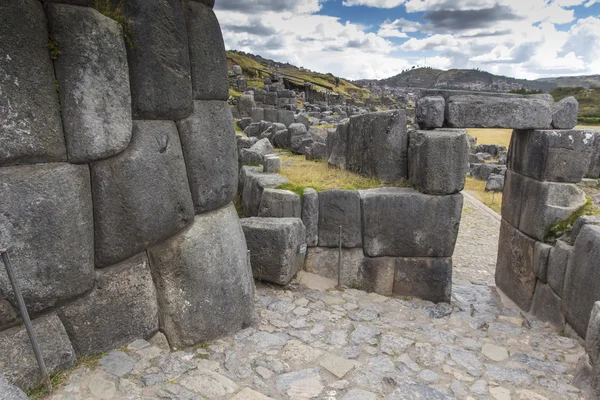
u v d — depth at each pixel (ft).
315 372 11.18
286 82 162.50
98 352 9.80
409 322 16.30
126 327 10.34
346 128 25.71
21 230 7.89
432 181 18.74
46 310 8.72
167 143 10.59
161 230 10.68
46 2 7.93
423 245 19.49
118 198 9.60
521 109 19.94
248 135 52.42
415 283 19.98
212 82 11.78
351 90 260.21
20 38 7.47
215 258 12.08
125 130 9.41
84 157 8.79
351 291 19.24
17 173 7.79
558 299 18.31
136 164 9.81
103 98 8.89
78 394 8.48
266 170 24.12
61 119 8.41
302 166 28.25
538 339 16.19
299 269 19.39
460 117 19.86
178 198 11.00
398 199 19.08
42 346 8.59
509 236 23.34
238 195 24.75
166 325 11.25
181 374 9.71
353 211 19.33
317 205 19.52
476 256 30.22
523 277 21.48
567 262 17.48
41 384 8.39
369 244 19.61
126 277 10.27
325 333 14.11
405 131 21.45
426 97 20.06
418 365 12.59
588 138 18.85
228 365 11.10
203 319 11.79
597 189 27.02
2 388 6.39
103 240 9.53
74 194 8.72
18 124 7.61
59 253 8.55
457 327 16.85
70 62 8.29
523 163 21.54
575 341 16.10
